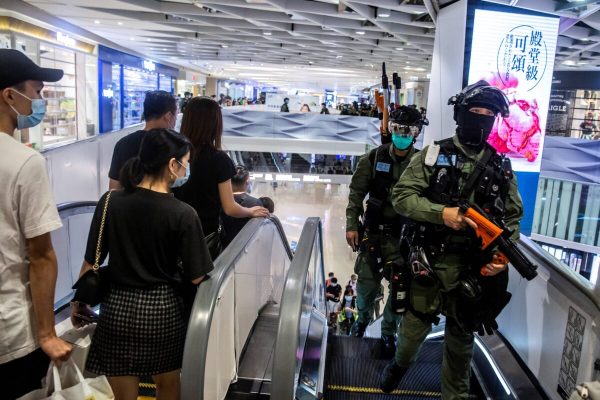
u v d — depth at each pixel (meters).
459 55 6.28
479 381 2.62
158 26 12.63
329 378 2.66
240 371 2.37
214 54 21.17
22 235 1.59
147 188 1.77
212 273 1.83
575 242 16.38
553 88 19.23
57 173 6.23
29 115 1.64
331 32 12.74
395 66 22.75
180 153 1.78
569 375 1.96
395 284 2.23
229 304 2.01
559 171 16.58
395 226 3.00
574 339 1.93
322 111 21.72
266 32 13.49
